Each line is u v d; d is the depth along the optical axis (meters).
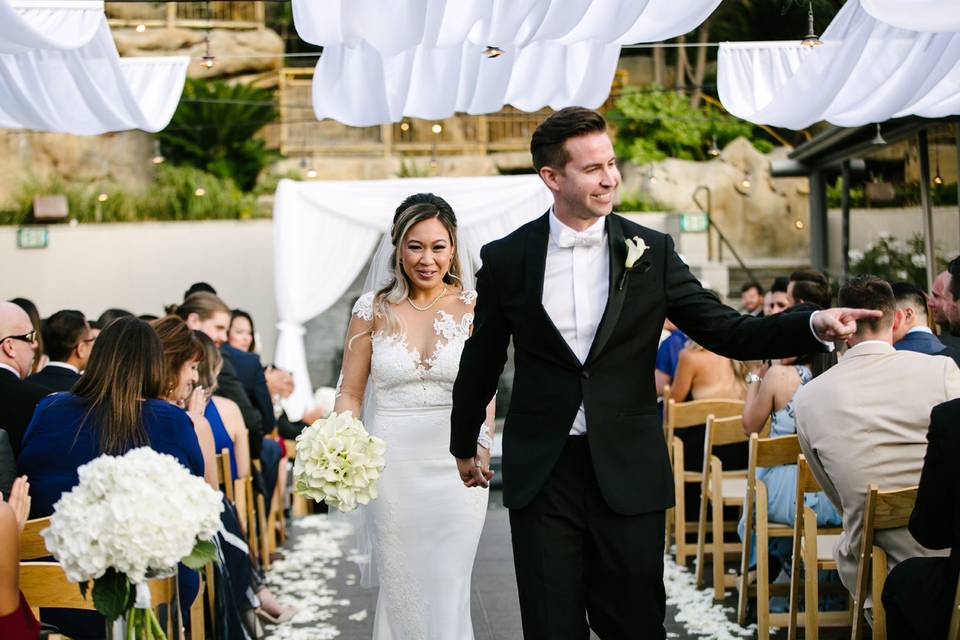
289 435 8.72
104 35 4.79
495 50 4.40
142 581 2.38
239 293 13.28
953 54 4.61
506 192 10.20
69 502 2.35
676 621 4.97
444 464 3.87
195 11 17.86
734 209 15.62
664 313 2.80
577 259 2.81
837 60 4.61
